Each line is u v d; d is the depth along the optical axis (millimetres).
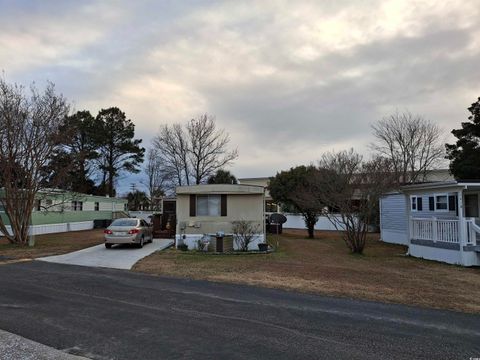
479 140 29953
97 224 36312
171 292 8773
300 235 28234
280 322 6453
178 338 5613
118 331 5930
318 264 13438
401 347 5320
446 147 33125
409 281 10406
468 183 14195
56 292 8750
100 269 12266
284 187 25734
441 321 6648
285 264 13305
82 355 4980
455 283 10289
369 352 5113
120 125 48125
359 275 11188
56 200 28078
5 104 19406
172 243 20828
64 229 31391
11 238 20297
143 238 19375
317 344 5402
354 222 17453
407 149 36781
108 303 7711
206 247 17797
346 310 7297
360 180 17156
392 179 17672
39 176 20578
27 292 8742
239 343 5414
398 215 22359
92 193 47156
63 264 13445
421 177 36750
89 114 45562
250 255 16047
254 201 19062
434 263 14445
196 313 6977
